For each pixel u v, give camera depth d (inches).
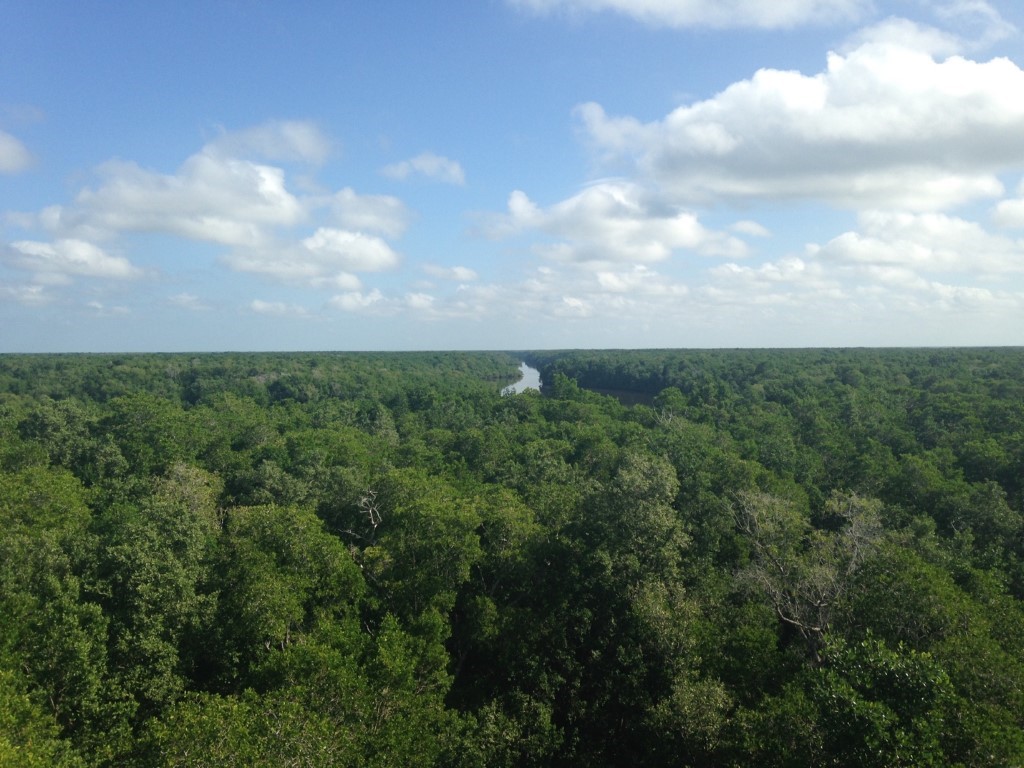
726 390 5187.0
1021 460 2329.0
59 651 997.2
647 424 4035.4
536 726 1175.0
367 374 6692.9
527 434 3393.2
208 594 1228.5
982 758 737.0
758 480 2272.4
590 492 1809.8
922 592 1061.1
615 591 1370.6
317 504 1959.9
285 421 3836.1
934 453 2684.5
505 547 1492.4
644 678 1249.4
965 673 911.0
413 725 940.0
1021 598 1539.1
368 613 1370.6
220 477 2295.8
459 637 1457.9
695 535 1785.2
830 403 4303.6
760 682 1140.5
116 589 1178.6
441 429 3732.8
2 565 1214.9
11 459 2191.2
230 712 796.0
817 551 1489.9
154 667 1083.3
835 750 794.2
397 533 1482.5
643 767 1137.4
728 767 947.3
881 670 831.1
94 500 1925.4
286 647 1118.4
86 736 952.3
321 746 760.3
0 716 781.9
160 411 2898.6
